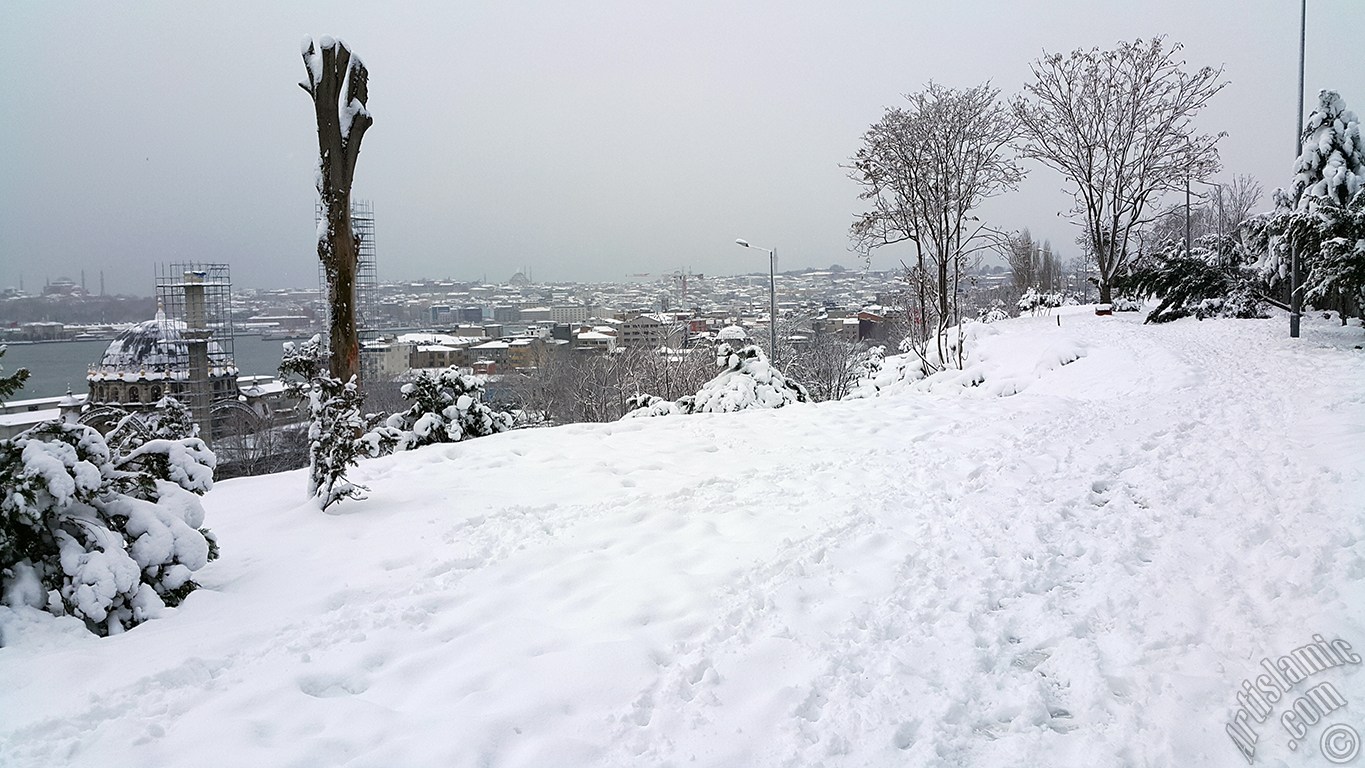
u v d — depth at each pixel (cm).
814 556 540
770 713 352
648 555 558
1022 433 937
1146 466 732
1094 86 2855
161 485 546
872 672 388
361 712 357
